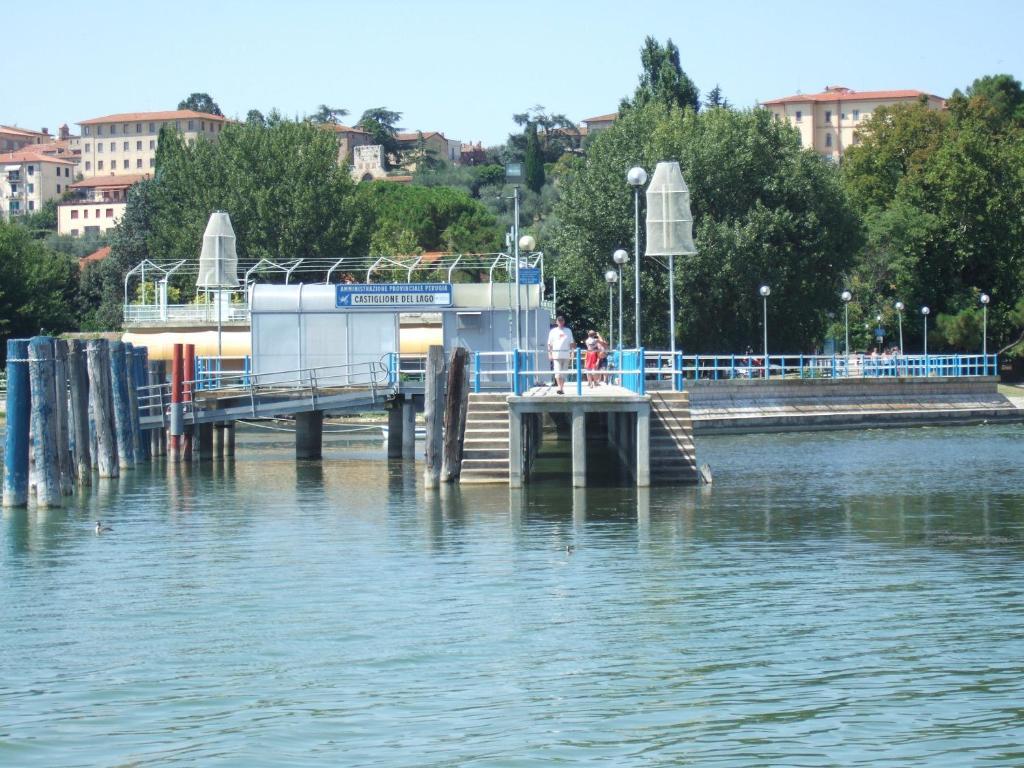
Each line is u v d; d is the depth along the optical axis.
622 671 20.72
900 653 21.70
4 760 17.16
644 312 88.69
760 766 16.73
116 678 20.62
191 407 53.31
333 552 31.42
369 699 19.45
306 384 56.66
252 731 18.11
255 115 125.88
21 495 39.47
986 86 169.50
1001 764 16.72
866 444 66.69
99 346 48.00
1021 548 31.66
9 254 110.25
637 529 34.44
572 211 90.00
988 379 87.50
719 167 87.88
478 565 29.44
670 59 119.75
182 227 115.06
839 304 96.44
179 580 28.20
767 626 23.50
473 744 17.53
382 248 120.88
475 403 43.94
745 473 50.81
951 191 110.62
